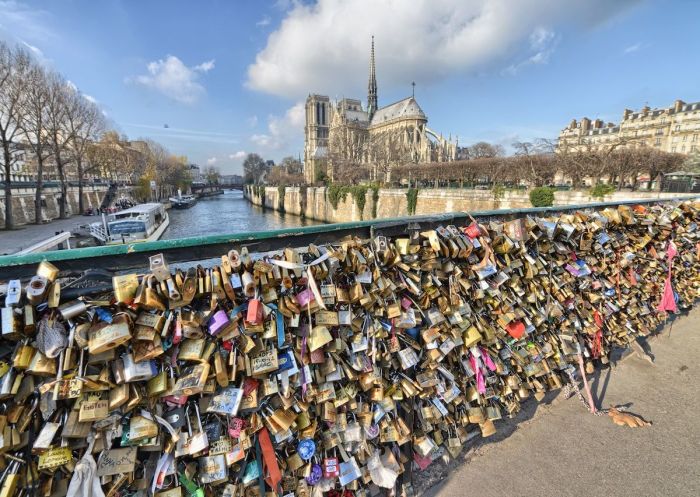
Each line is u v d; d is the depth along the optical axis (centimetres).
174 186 12425
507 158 4588
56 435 167
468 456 318
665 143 8388
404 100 10850
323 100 13425
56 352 156
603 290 476
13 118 3969
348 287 240
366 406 263
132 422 179
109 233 2909
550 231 373
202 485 204
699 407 383
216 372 189
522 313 361
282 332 213
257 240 208
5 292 152
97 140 5781
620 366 472
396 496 276
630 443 330
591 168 3600
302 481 240
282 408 223
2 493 154
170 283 176
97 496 169
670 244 561
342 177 8262
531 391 397
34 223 4509
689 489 280
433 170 5953
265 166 17900
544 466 304
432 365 293
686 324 596
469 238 309
